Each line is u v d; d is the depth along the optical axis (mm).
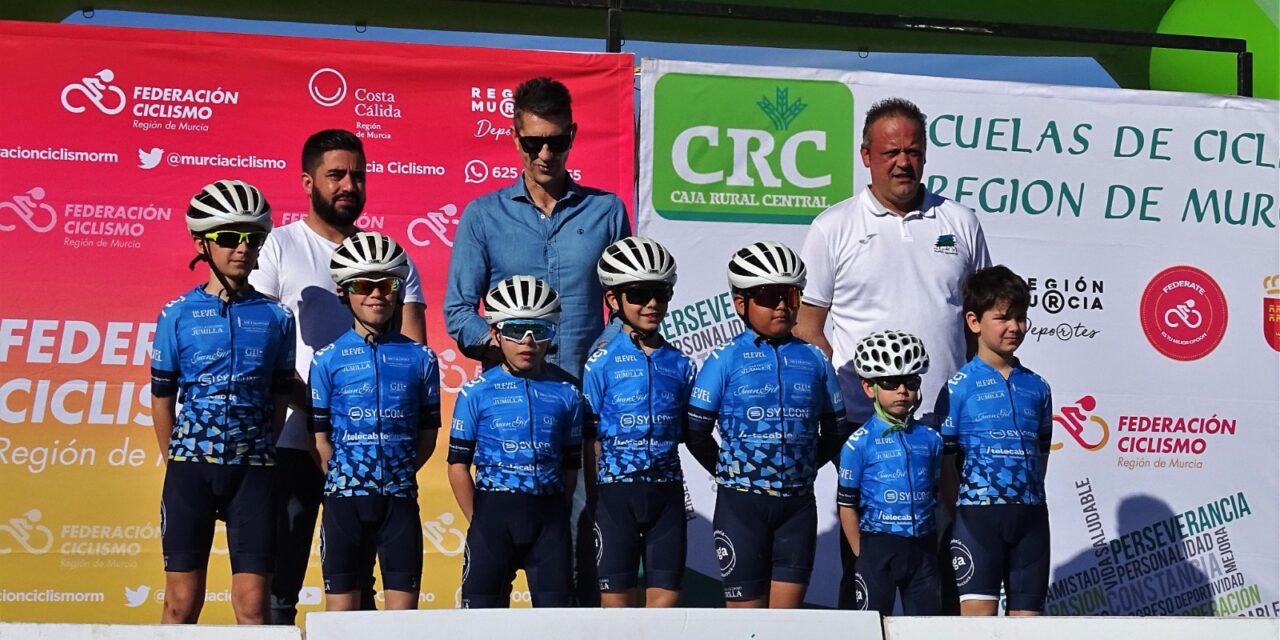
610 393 5859
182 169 6520
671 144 6918
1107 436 7227
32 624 4750
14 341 6328
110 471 6383
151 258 6473
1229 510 7297
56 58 6434
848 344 6922
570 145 6469
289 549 6219
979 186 7191
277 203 6566
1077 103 7316
